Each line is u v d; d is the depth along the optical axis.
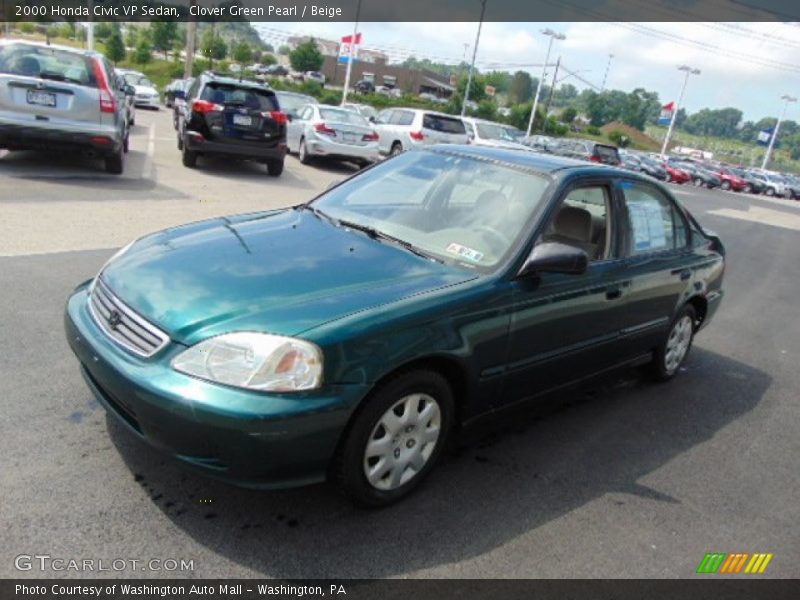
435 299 3.05
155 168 12.20
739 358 6.19
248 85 12.66
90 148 9.63
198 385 2.57
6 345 4.15
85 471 3.03
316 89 56.03
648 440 4.18
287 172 14.48
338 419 2.67
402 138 19.06
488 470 3.54
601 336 4.07
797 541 3.31
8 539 2.57
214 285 2.95
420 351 2.91
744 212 23.94
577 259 3.30
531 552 2.92
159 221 8.02
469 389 3.26
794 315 8.34
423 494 3.22
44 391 3.67
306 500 3.04
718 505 3.54
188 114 12.66
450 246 3.58
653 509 3.40
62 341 4.32
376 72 98.06
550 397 3.99
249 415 2.51
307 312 2.77
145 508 2.85
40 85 9.07
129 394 2.68
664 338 4.91
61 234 6.84
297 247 3.43
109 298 3.03
